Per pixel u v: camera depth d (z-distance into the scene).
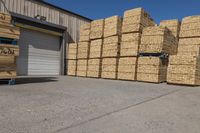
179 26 12.88
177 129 3.17
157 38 11.05
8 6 12.38
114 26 12.92
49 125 3.14
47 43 15.00
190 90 7.92
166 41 11.26
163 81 11.39
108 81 11.16
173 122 3.53
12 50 7.84
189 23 11.82
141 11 11.88
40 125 3.13
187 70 9.86
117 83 10.00
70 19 16.45
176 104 5.01
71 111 3.99
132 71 11.81
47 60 15.02
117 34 12.80
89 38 14.77
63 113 3.83
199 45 11.20
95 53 14.05
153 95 6.27
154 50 11.07
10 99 4.91
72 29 16.64
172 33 12.77
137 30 11.80
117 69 12.81
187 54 10.13
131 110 4.25
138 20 11.84
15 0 12.75
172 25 12.82
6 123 3.17
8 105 4.29
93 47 14.30
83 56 14.86
